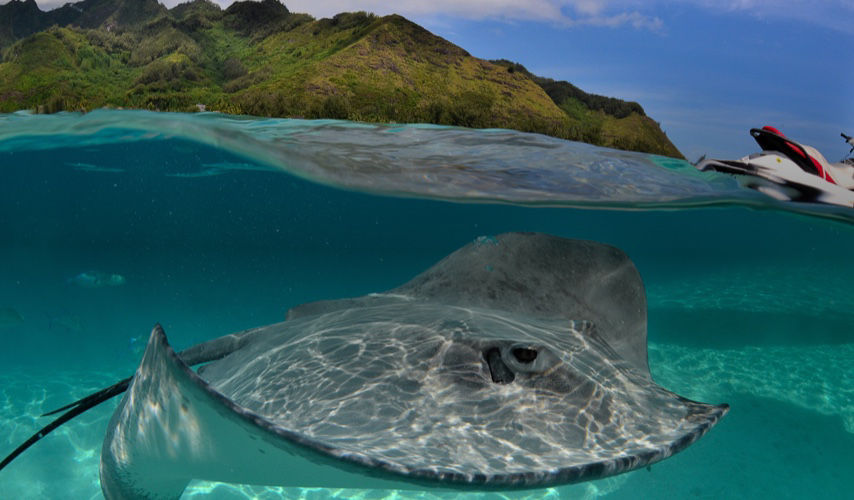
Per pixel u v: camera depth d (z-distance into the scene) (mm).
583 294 3814
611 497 4453
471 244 4309
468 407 2312
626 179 9203
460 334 2832
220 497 4266
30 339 9617
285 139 9430
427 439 2037
